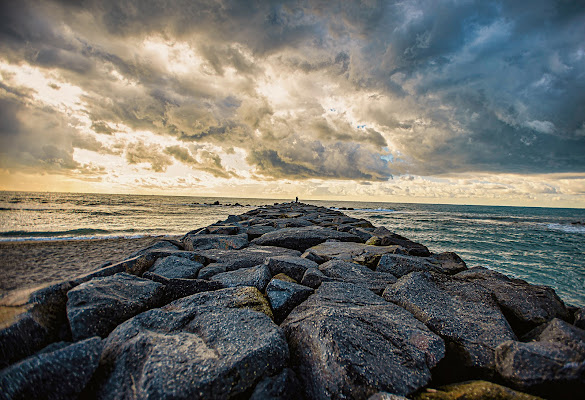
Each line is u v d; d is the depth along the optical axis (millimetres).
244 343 3102
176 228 24094
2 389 2307
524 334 4113
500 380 3072
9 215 28781
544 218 65250
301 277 6031
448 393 2760
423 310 4184
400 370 3010
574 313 4621
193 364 2762
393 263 6707
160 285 4801
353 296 4711
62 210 37812
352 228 14156
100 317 3750
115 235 18969
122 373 2756
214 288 5039
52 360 2559
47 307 3852
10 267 9711
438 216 60500
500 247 19797
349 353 3045
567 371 2705
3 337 3027
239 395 2660
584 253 18312
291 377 2883
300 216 22047
